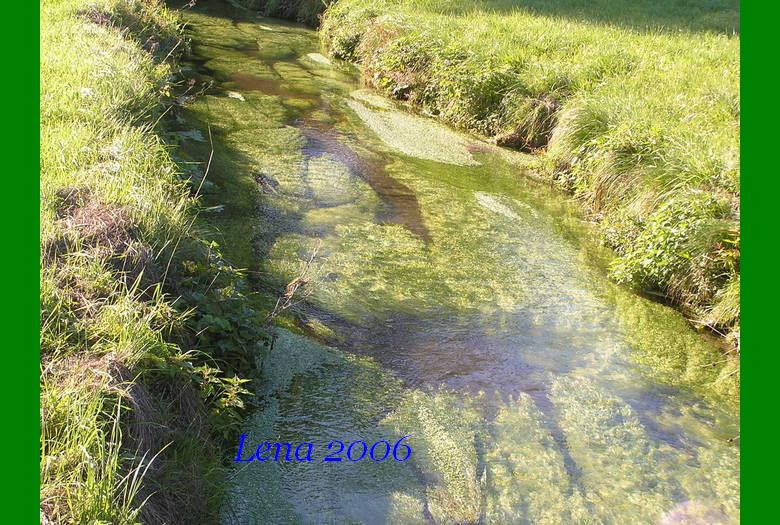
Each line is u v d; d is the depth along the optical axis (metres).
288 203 6.47
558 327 5.12
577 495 3.61
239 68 10.57
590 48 9.60
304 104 9.29
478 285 5.57
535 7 12.71
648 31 10.86
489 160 8.19
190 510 3.04
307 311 4.91
